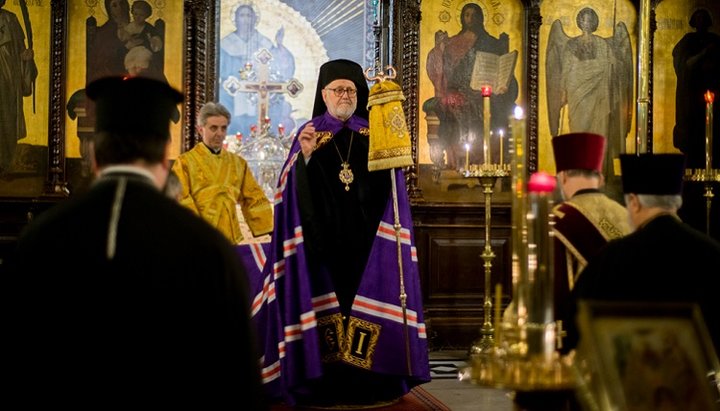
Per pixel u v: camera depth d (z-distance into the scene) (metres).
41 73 9.65
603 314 2.58
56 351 2.20
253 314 6.75
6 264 2.27
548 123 10.45
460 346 10.08
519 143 2.83
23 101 9.61
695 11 10.73
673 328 2.57
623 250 3.42
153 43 9.88
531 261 2.66
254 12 10.72
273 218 6.89
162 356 2.21
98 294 2.21
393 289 6.58
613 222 4.05
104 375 2.19
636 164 3.52
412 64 10.13
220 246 2.34
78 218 2.31
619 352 2.52
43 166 9.65
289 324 6.31
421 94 10.27
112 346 2.20
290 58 10.80
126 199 2.34
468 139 10.34
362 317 6.50
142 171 2.45
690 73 10.70
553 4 10.52
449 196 10.27
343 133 6.77
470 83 10.38
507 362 2.57
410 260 6.66
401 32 10.21
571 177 4.27
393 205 6.70
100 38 9.81
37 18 9.64
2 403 2.20
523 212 2.77
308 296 6.32
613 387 2.47
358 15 10.81
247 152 9.82
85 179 9.72
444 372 8.55
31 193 9.58
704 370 2.53
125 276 2.23
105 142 2.45
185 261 2.27
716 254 3.39
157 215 2.32
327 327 6.50
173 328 2.23
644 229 3.46
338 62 6.81
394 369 6.47
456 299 10.14
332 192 6.65
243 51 10.67
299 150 6.59
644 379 2.50
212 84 10.12
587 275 3.50
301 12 10.84
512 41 10.47
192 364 2.23
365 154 6.77
